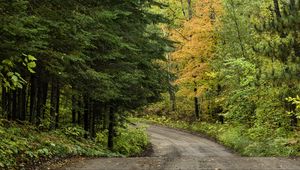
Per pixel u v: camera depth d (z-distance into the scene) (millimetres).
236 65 28906
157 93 24344
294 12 19984
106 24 15391
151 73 21766
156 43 20938
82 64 13883
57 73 12984
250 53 28391
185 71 38000
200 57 36844
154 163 11914
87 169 10664
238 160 12656
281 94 22125
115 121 23109
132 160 12531
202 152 24219
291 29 20094
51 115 18344
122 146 23578
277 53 20766
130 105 22000
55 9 12203
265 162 12188
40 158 11195
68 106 21406
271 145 19938
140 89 21078
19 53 10023
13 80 8758
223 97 34250
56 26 11477
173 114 49000
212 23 35625
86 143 17625
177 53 37656
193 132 37938
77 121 22453
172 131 39219
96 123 23969
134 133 28328
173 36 39500
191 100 45750
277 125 24375
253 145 21641
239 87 29109
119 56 16328
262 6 28875
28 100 20000
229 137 27922
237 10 31531
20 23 9539
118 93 18391
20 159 10281
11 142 10734
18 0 9703
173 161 12367
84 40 12430
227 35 32500
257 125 25516
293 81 20312
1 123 12539
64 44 12547
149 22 19188
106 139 23219
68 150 13297
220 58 34219
